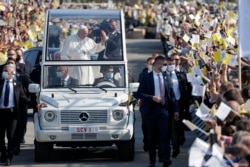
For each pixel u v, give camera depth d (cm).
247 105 2353
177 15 5909
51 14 3300
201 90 2708
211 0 6562
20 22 5272
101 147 3500
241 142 1788
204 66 3216
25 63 3806
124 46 3244
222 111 2091
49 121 3048
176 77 3128
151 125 2867
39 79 3469
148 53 8600
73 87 3167
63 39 3244
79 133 3038
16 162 3105
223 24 4150
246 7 2634
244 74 2730
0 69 3162
